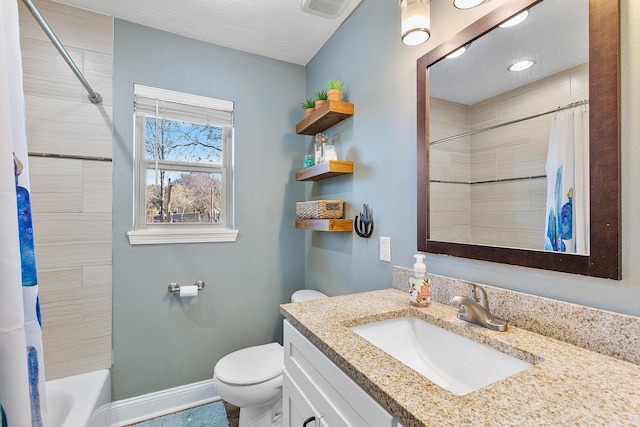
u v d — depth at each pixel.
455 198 1.05
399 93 1.34
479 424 0.46
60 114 1.60
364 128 1.58
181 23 1.78
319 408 0.80
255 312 2.10
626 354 0.65
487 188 0.95
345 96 1.75
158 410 1.80
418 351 1.00
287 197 2.22
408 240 1.28
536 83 0.82
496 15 0.92
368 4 1.55
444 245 1.10
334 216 1.71
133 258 1.76
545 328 0.79
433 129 1.15
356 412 0.65
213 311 1.97
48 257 1.56
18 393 0.64
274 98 2.19
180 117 1.89
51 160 1.58
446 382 0.87
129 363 1.74
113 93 1.72
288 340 1.03
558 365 0.63
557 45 0.78
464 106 1.03
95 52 1.68
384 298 1.16
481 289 0.91
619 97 0.67
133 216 1.77
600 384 0.56
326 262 1.95
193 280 1.92
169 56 1.86
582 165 0.73
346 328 0.86
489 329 0.84
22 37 1.53
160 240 1.81
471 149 1.00
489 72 0.95
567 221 0.75
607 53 0.68
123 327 1.73
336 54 1.85
